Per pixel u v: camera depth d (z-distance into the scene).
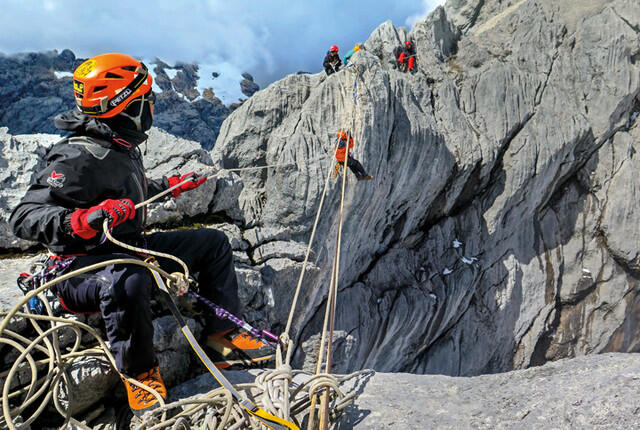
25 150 3.67
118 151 2.15
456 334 12.23
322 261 8.14
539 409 1.74
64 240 1.94
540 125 12.64
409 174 9.80
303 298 5.38
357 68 8.96
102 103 2.03
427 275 11.24
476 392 2.04
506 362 12.95
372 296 10.10
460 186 11.48
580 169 13.86
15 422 2.08
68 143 2.08
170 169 4.46
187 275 1.97
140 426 1.76
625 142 13.64
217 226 4.46
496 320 12.54
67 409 2.09
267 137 8.91
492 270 12.52
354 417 1.95
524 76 13.07
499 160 12.40
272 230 5.42
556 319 13.64
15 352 2.23
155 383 2.09
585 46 13.79
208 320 2.51
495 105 12.45
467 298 11.95
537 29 14.02
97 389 2.23
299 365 7.75
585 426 1.59
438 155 10.14
